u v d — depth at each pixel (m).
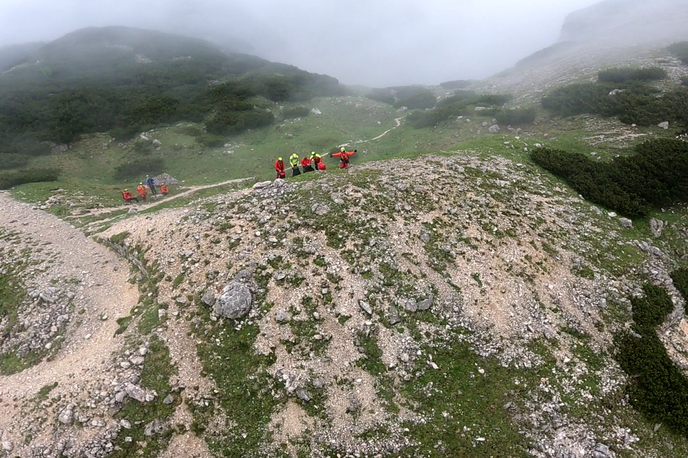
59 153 46.31
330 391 14.64
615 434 13.96
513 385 15.14
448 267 18.84
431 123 49.25
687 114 32.50
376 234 19.81
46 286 19.30
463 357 15.98
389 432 13.77
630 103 36.94
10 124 50.56
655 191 25.27
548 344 16.58
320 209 21.17
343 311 16.69
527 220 22.31
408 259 18.89
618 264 20.73
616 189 25.77
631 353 16.39
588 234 22.31
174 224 21.86
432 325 16.70
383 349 15.81
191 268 18.67
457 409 14.44
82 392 14.36
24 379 15.38
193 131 49.66
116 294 19.12
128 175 40.44
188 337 16.20
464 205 22.50
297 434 13.69
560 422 14.14
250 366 15.18
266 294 17.17
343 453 13.32
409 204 22.11
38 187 33.16
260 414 14.15
